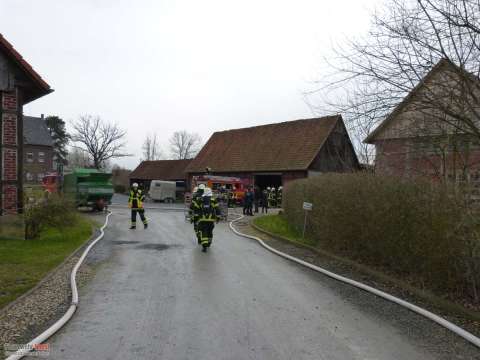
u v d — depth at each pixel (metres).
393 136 8.37
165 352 4.32
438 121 6.86
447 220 6.33
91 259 9.57
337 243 10.48
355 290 7.08
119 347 4.45
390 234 8.07
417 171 8.22
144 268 8.60
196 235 13.38
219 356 4.24
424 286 7.02
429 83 6.42
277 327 5.13
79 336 4.76
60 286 7.02
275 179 37.91
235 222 19.92
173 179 51.84
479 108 6.16
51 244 11.49
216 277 7.84
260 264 9.29
